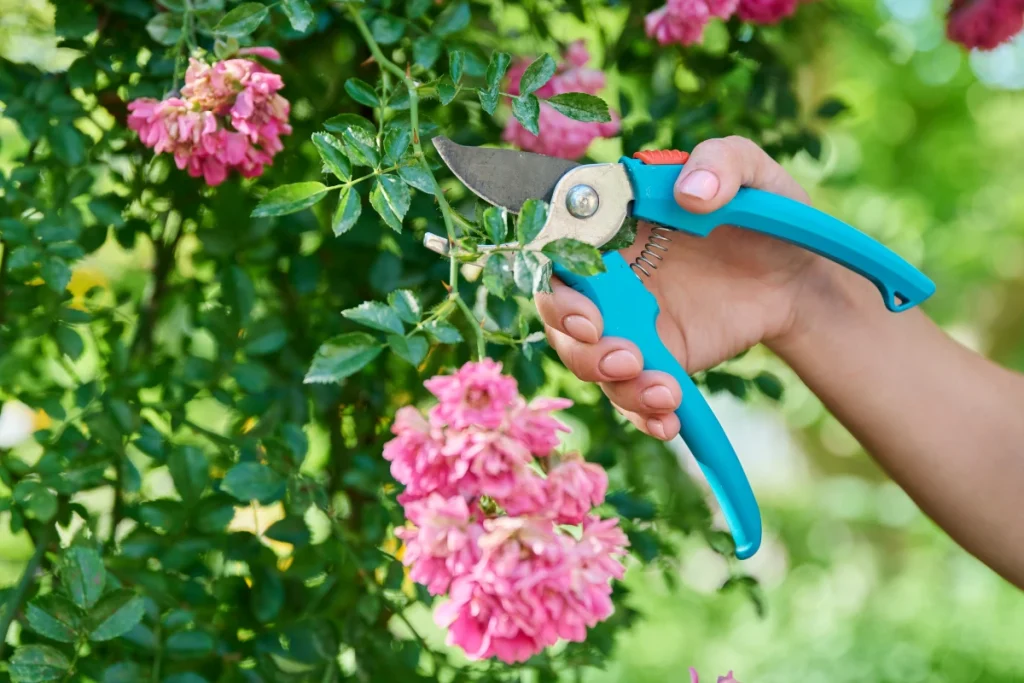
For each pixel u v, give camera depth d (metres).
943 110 6.17
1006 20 1.92
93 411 1.44
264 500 1.40
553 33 1.80
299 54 1.55
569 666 1.65
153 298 1.61
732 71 1.87
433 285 1.55
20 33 1.59
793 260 1.24
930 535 5.77
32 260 1.37
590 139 1.59
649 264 1.18
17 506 1.40
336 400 1.59
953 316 6.66
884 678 4.54
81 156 1.46
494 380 0.81
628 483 1.84
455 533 0.80
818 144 1.91
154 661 1.36
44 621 1.10
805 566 5.81
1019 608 4.88
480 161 1.04
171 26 1.32
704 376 1.89
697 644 4.65
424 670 1.57
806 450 6.89
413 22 1.51
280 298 1.63
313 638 1.48
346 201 0.99
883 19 3.38
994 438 1.23
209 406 2.00
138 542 1.41
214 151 1.27
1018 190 6.38
